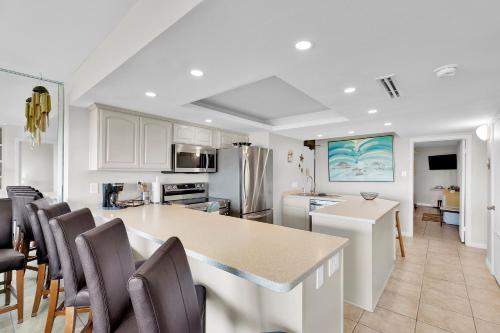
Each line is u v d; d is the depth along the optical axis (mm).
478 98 2322
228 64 1624
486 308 2268
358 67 1667
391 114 2959
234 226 1848
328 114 3594
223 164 3889
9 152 2754
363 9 1069
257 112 3746
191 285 972
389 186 4973
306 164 5629
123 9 1553
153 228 1785
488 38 1299
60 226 1295
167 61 1586
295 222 4691
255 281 999
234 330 1394
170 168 3268
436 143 7566
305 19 1144
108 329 990
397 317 2135
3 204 2176
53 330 1814
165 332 687
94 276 976
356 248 2322
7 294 2139
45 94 2545
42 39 1889
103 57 1885
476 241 4094
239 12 1088
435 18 1132
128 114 2828
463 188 4293
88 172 2787
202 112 3006
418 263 3363
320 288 1304
